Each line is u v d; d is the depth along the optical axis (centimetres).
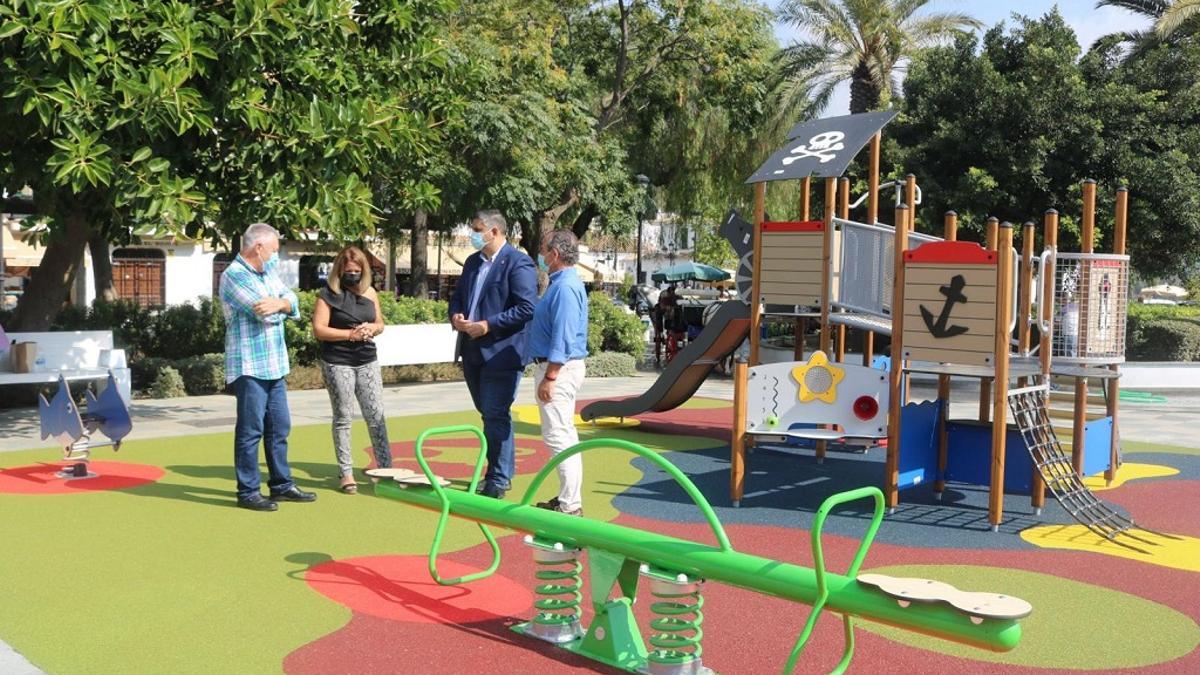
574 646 469
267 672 433
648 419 1348
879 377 812
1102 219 2173
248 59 1048
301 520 707
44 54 941
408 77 1282
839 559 657
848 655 386
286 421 760
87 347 1226
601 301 2089
